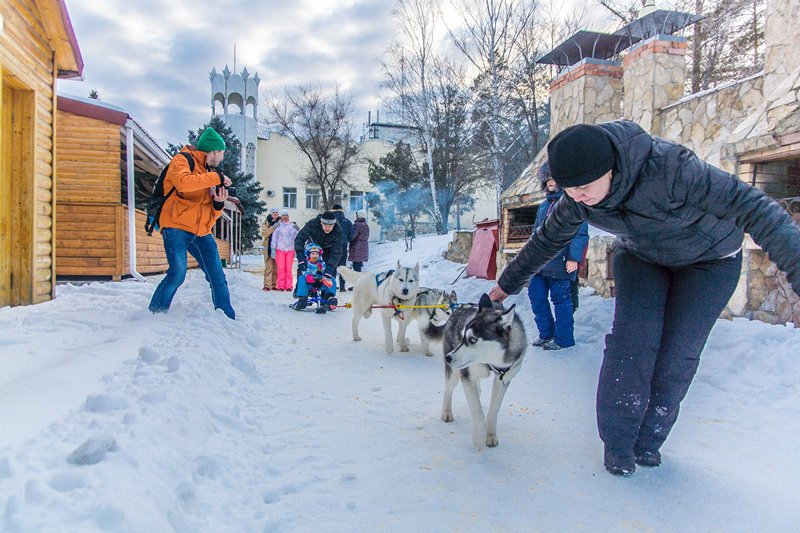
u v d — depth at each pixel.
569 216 2.62
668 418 2.61
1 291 5.38
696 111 7.11
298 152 35.97
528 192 8.55
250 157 34.47
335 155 34.06
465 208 35.44
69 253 8.97
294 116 32.78
